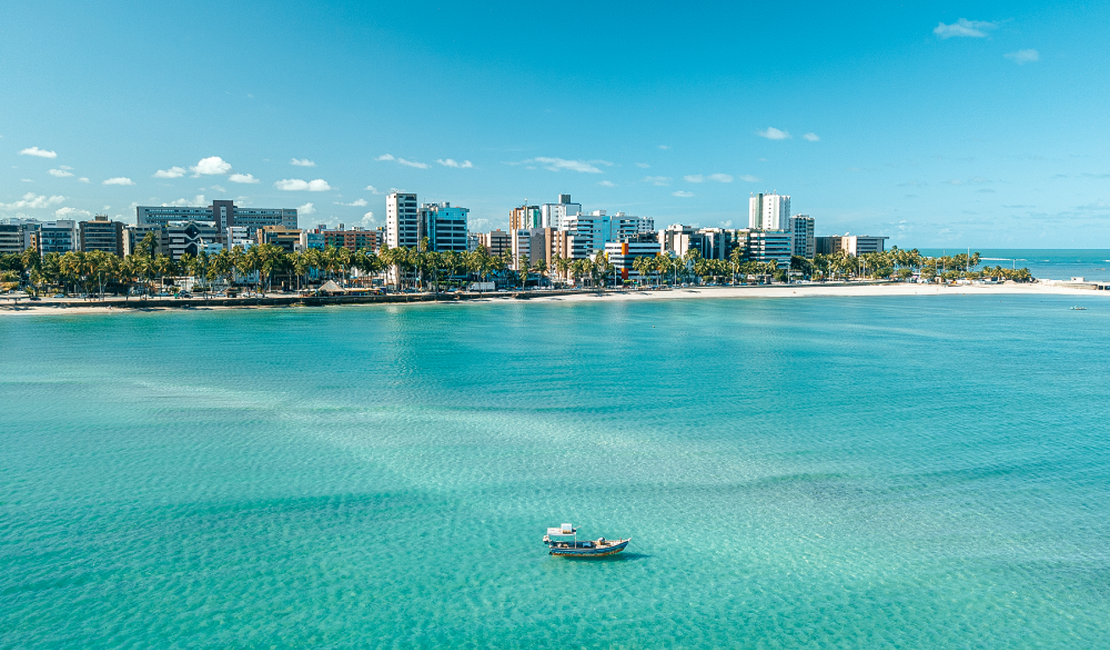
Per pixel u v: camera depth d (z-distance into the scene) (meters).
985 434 87.50
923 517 62.22
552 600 49.47
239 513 63.34
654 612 48.00
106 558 55.03
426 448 81.88
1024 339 180.25
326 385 117.38
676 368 134.50
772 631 45.84
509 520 62.03
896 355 151.62
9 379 121.56
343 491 68.62
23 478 71.81
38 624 46.66
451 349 158.00
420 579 52.19
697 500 66.19
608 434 87.69
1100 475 72.38
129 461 77.25
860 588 50.75
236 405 103.06
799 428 90.44
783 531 59.53
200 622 46.91
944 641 44.84
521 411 99.69
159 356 146.25
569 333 189.25
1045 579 51.88
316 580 52.00
